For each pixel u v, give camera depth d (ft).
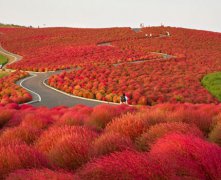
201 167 16.16
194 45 295.28
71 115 39.19
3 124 45.29
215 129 26.16
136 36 346.74
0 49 331.16
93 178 15.40
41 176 14.84
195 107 53.93
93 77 163.32
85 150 19.56
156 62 209.67
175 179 14.82
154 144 19.84
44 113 49.21
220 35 350.84
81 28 439.22
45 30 429.38
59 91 135.95
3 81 155.33
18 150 18.69
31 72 201.36
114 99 114.83
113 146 19.51
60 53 266.36
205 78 160.86
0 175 17.62
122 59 225.35
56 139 23.88
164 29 377.50
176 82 152.15
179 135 18.06
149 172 14.37
